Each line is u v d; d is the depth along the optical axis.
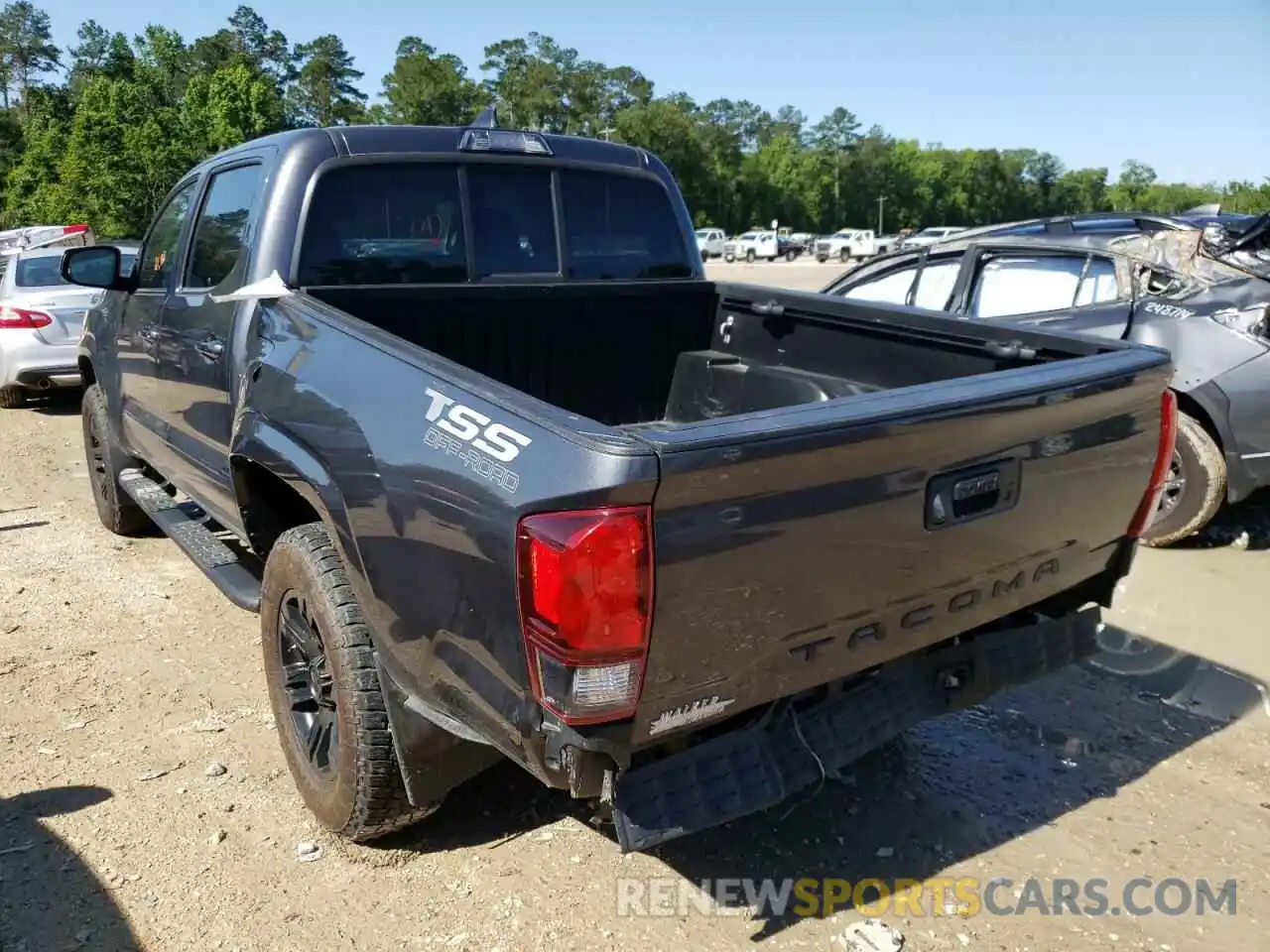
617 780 2.18
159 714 3.80
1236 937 2.69
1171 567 5.33
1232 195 53.25
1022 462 2.57
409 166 3.84
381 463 2.53
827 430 2.12
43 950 2.58
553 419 2.10
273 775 3.40
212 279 3.99
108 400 5.35
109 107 51.50
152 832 3.08
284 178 3.64
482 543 2.17
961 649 2.82
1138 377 2.80
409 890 2.85
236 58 102.50
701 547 2.05
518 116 112.50
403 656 2.54
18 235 16.44
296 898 2.80
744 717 2.43
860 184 126.56
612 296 4.21
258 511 3.50
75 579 5.20
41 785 3.31
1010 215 141.88
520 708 2.16
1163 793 3.36
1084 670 4.22
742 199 117.81
